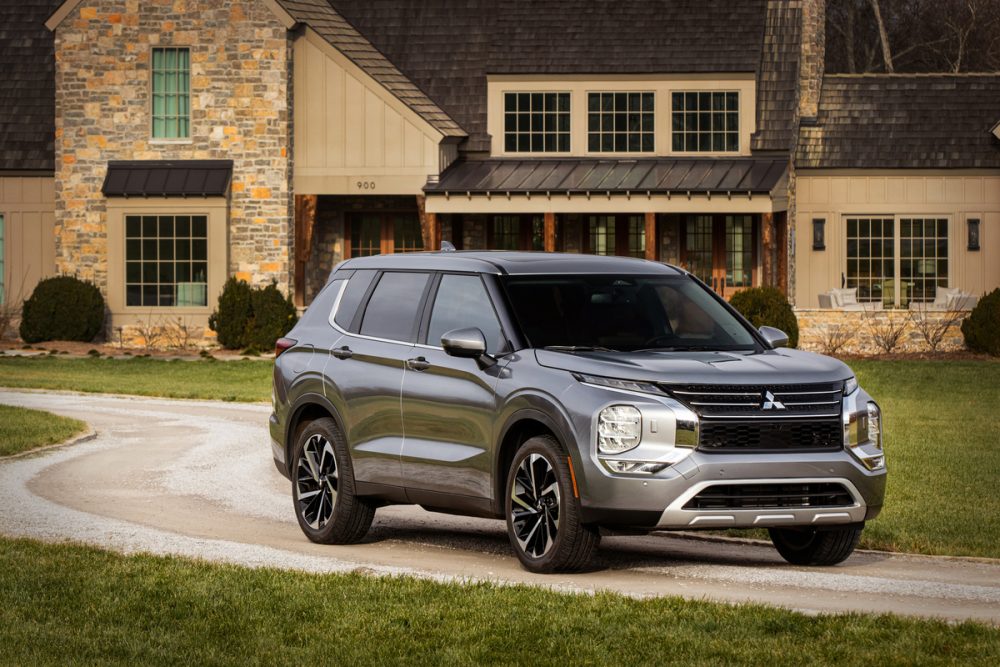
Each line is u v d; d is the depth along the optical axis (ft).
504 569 32.14
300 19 111.65
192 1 111.14
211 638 24.31
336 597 27.45
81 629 24.89
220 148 111.55
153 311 110.52
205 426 64.34
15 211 116.67
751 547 37.04
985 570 32.94
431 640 23.99
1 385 81.71
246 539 36.88
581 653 23.04
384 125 111.55
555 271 34.37
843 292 113.60
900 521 40.40
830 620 25.18
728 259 116.78
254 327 106.52
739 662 22.41
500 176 111.96
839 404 30.71
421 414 33.99
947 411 71.77
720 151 114.52
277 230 110.93
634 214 117.39
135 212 110.63
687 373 29.99
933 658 22.48
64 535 36.65
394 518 42.27
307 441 37.27
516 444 32.12
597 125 115.55
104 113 112.37
